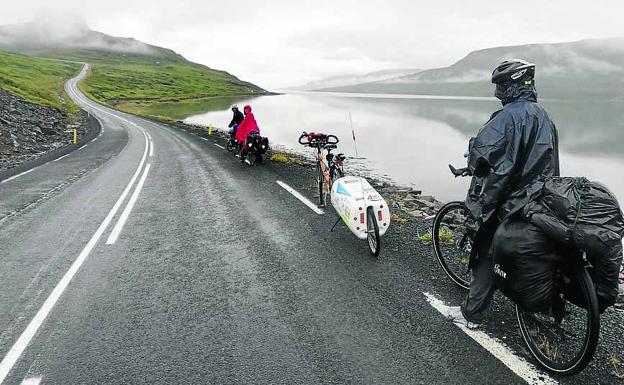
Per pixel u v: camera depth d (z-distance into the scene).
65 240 7.06
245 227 7.38
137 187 11.59
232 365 3.49
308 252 5.99
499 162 3.23
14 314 4.55
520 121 3.19
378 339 3.73
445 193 18.72
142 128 40.66
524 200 3.09
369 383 3.17
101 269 5.73
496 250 3.18
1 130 24.47
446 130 59.97
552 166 3.23
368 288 4.73
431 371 3.26
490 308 4.15
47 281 5.39
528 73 3.26
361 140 43.28
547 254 2.93
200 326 4.14
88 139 30.30
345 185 6.25
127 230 7.51
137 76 176.50
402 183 20.80
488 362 3.33
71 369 3.54
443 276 4.93
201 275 5.39
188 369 3.47
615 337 3.64
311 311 4.30
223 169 14.24
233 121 18.14
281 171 13.41
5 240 7.18
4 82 53.69
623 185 26.12
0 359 3.73
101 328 4.18
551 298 3.02
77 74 155.00
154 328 4.14
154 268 5.70
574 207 2.72
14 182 13.06
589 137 66.44
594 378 3.11
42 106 44.09
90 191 11.23
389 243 6.18
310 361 3.48
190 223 7.80
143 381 3.35
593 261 2.81
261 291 4.84
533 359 3.34
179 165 15.74
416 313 4.12
